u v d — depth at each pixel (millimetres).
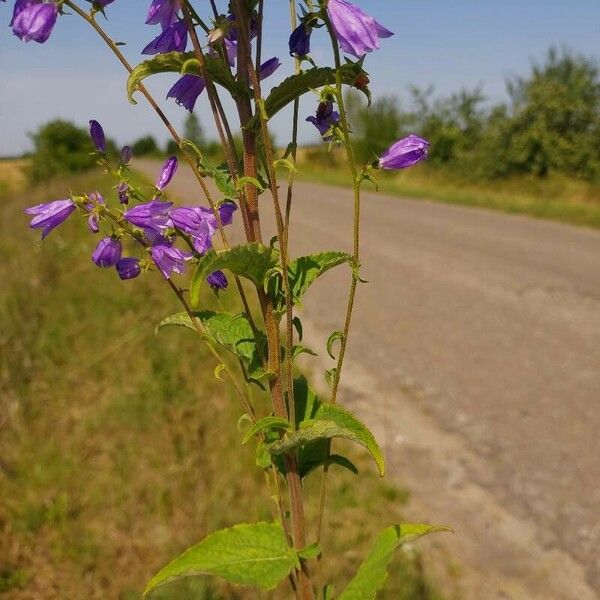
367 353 6773
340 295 8945
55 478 4402
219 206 1579
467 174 22828
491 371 6223
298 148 1488
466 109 27016
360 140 23234
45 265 9484
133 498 4230
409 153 1555
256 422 1578
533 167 21531
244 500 4145
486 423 5254
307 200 19859
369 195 21078
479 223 14469
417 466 4695
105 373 5996
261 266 1437
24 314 6996
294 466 1641
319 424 1480
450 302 8391
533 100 21797
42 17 1375
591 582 3664
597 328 7223
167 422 4996
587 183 20062
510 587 3633
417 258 10906
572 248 11391
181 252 1549
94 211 1541
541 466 4656
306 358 6711
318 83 1451
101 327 7004
